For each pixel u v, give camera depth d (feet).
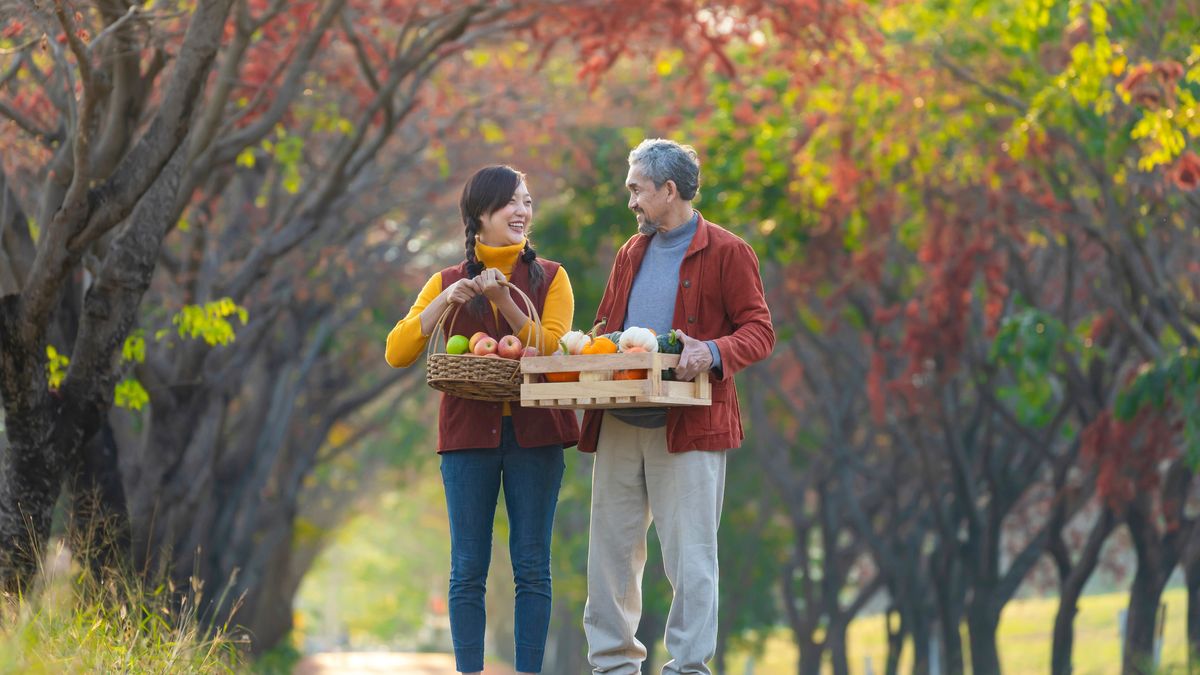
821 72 50.44
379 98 45.16
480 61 66.13
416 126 71.67
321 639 267.80
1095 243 60.64
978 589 71.05
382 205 73.56
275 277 61.57
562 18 46.68
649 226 19.84
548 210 84.89
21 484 28.78
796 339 85.15
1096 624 144.87
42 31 31.53
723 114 65.00
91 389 29.71
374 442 123.65
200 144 37.70
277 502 75.31
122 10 31.01
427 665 137.90
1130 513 60.54
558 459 20.33
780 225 67.67
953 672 74.84
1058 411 66.18
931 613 86.33
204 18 28.07
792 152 63.52
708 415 19.08
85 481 33.58
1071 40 53.21
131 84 31.91
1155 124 38.24
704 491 19.20
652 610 95.50
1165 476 60.64
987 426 71.10
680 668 19.08
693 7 45.65
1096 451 57.93
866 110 57.93
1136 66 41.78
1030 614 164.45
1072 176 58.80
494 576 169.58
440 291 20.29
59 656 20.29
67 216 27.27
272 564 89.56
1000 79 56.18
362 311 82.33
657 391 17.83
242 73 46.80
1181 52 43.68
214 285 49.96
